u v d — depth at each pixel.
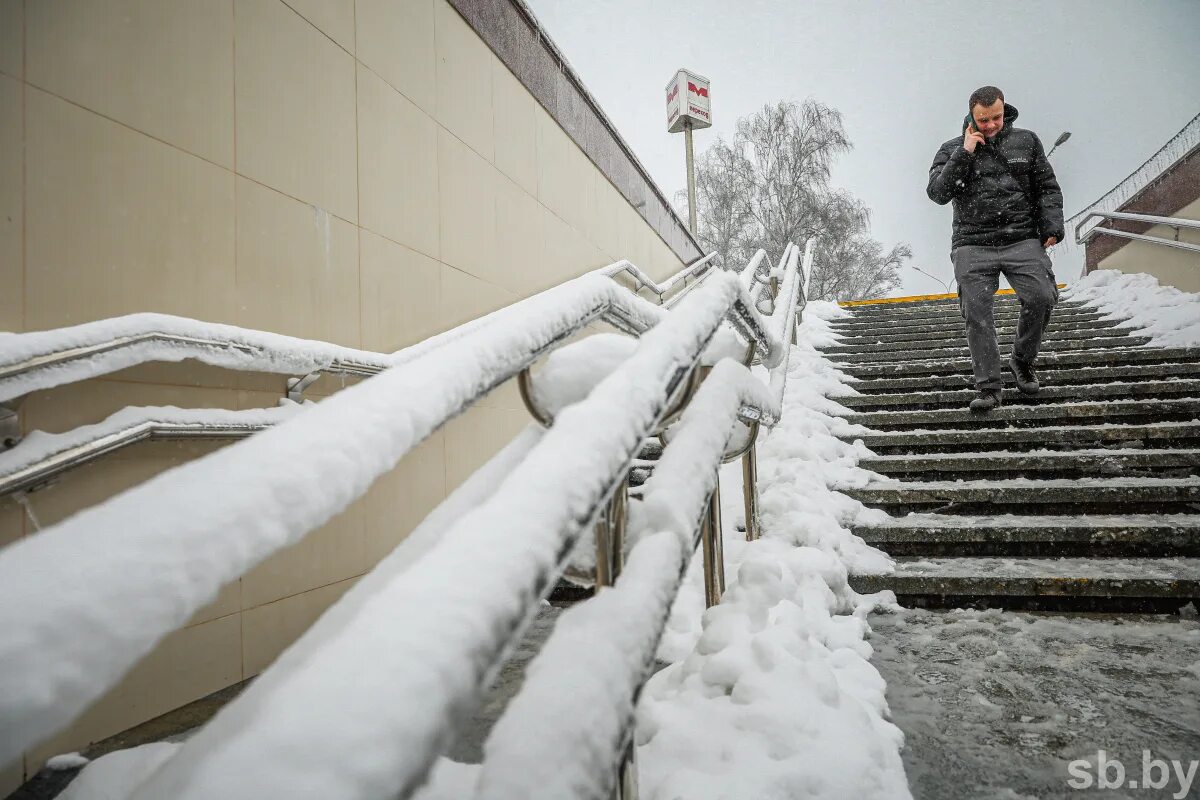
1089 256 11.15
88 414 1.89
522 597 0.57
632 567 0.99
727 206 25.39
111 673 0.49
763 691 1.51
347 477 0.66
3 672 0.44
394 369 0.83
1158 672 1.93
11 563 0.50
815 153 25.12
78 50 1.90
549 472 0.73
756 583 1.94
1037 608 2.54
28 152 1.77
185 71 2.21
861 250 27.73
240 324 2.37
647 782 1.32
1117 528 2.81
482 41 4.14
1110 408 4.09
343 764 0.39
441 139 3.64
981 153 4.31
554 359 1.42
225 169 2.34
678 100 14.66
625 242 6.73
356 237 2.95
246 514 0.58
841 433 4.22
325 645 0.48
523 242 4.55
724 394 1.66
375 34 3.15
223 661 2.19
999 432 3.93
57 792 1.57
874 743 1.44
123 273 1.99
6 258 1.71
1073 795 1.37
